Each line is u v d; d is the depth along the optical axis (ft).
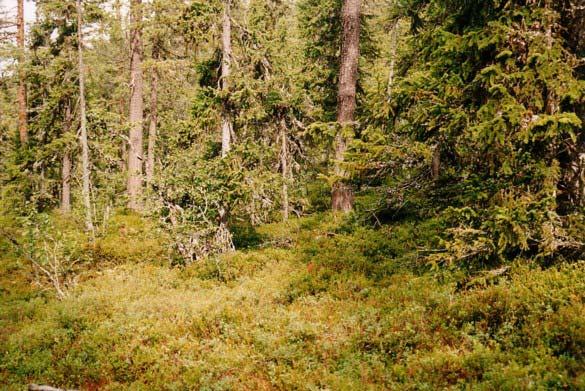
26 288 46.55
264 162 56.65
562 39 25.22
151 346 30.09
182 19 51.67
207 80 54.60
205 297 36.60
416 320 25.86
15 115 96.37
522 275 25.66
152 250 53.26
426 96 29.73
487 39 25.12
